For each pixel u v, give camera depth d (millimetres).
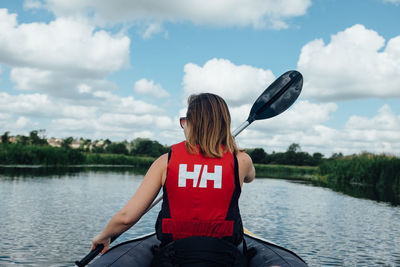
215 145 1242
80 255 3266
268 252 1584
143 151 51594
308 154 55750
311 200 8250
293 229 4797
